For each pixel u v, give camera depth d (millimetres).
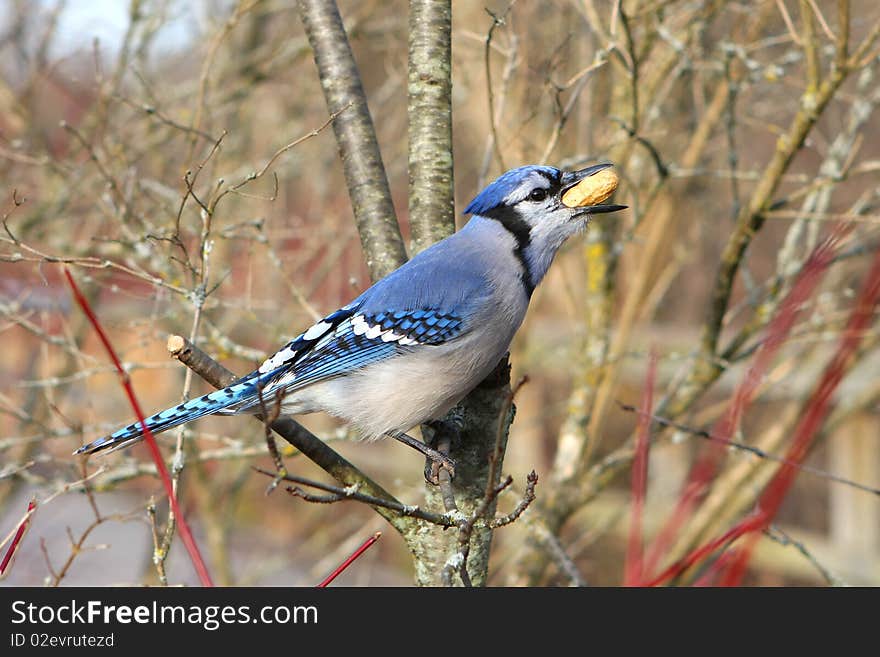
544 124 10805
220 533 12375
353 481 6215
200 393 12039
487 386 6824
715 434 7027
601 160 9922
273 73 12094
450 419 6852
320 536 13570
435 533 6367
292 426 5977
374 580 15461
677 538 10367
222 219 11344
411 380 6805
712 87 11344
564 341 13164
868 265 10094
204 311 8750
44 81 12008
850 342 4609
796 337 9148
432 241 7211
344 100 7473
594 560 13336
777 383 10070
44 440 9734
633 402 14055
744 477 9656
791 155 8555
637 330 13398
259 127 13703
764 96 11594
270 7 13070
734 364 9539
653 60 10750
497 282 7023
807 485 15320
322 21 7637
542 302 14406
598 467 9742
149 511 5965
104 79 11453
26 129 11500
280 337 9000
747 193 12289
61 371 11484
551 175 7387
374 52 13195
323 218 12102
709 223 12469
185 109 11398
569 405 10109
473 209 7418
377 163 7445
